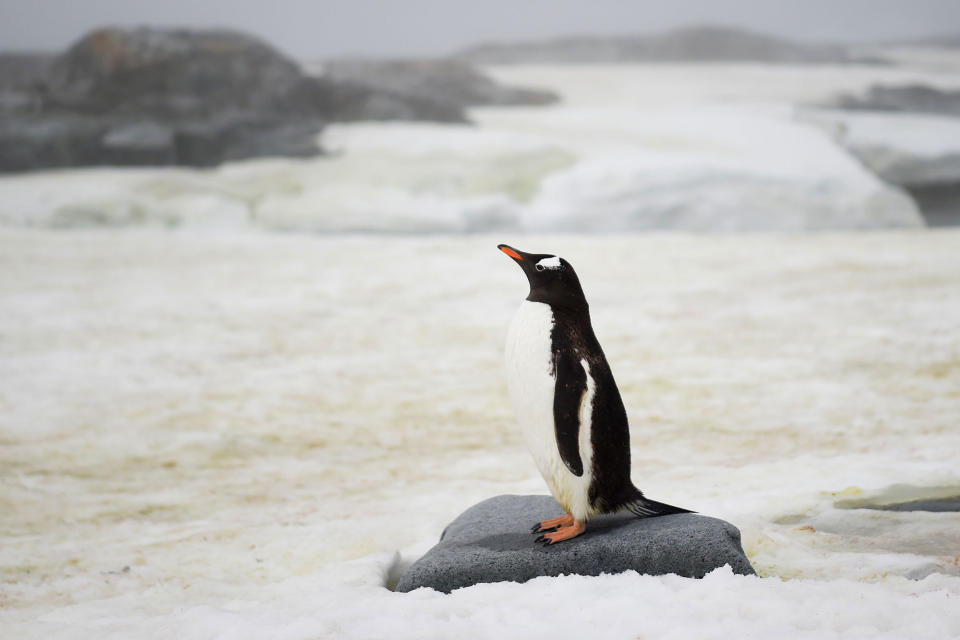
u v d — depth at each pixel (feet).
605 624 30.99
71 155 276.62
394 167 263.29
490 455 65.57
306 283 149.59
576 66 533.55
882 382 78.59
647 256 166.20
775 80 444.96
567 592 34.14
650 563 35.78
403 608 34.17
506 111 360.69
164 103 305.53
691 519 37.40
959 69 498.69
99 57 313.73
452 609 33.83
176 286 148.66
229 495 58.90
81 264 169.78
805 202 236.84
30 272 161.07
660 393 80.33
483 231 229.25
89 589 42.83
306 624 32.32
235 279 154.51
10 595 42.45
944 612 30.94
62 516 55.52
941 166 283.79
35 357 103.09
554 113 351.25
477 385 87.66
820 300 119.24
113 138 278.05
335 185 251.39
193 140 284.20
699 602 32.40
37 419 79.46
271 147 286.05
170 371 96.73
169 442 72.38
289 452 69.10
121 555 47.75
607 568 36.19
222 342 110.52
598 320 114.93
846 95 397.60
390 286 145.18
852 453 58.75
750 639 28.68
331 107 332.19
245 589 41.14
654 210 234.38
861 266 144.46
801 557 40.24
